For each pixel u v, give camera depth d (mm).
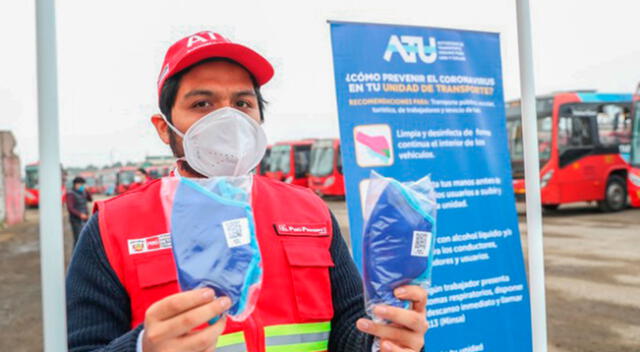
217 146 1074
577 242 8562
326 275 1180
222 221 869
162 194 941
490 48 2729
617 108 11188
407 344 931
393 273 949
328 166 15906
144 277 1047
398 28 2572
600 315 4980
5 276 8016
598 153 10961
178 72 1114
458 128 2645
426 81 2605
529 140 1838
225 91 1120
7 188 16125
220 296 831
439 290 2553
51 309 1043
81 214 7840
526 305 2705
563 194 10570
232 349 1058
